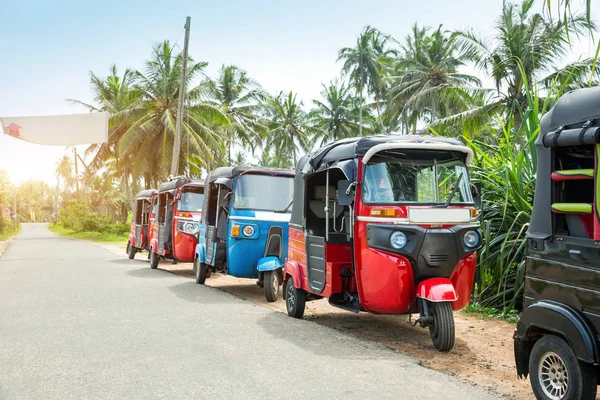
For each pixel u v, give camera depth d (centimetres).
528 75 2870
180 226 1543
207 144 3625
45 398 493
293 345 689
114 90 4459
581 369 427
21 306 979
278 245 1165
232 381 541
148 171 4069
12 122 1562
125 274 1542
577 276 434
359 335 788
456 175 738
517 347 496
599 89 443
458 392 511
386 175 720
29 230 7594
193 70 3597
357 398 491
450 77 4312
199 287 1263
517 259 948
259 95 5081
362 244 711
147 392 509
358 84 5456
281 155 6078
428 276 701
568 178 445
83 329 782
